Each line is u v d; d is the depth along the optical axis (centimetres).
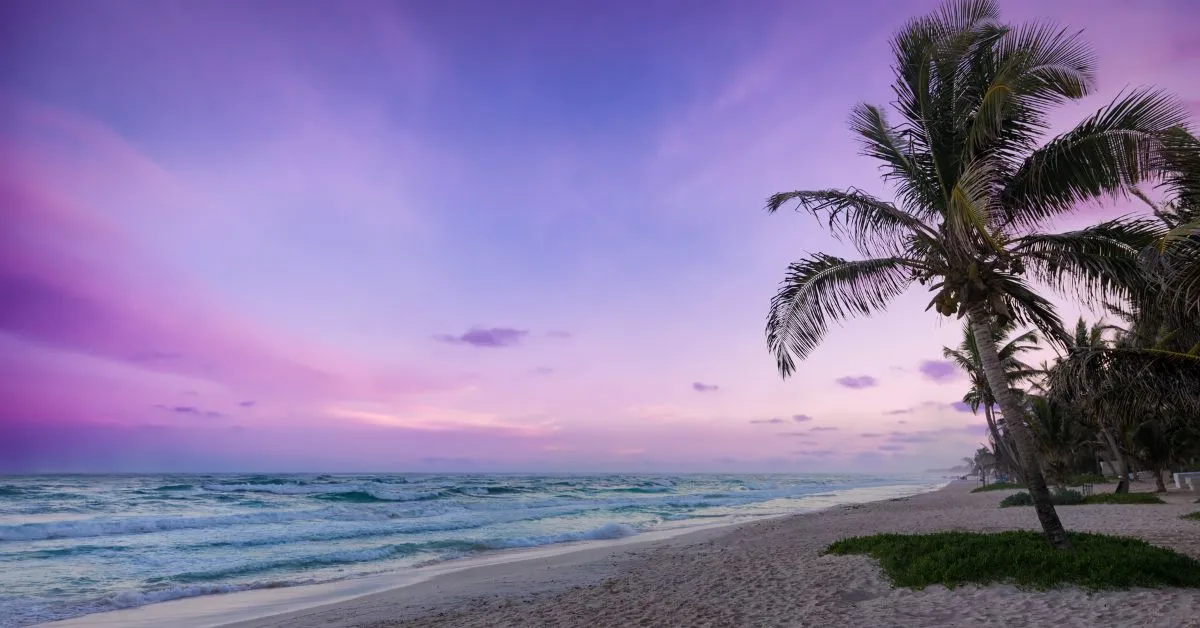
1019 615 690
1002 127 996
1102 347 1044
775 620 766
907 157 1105
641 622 817
